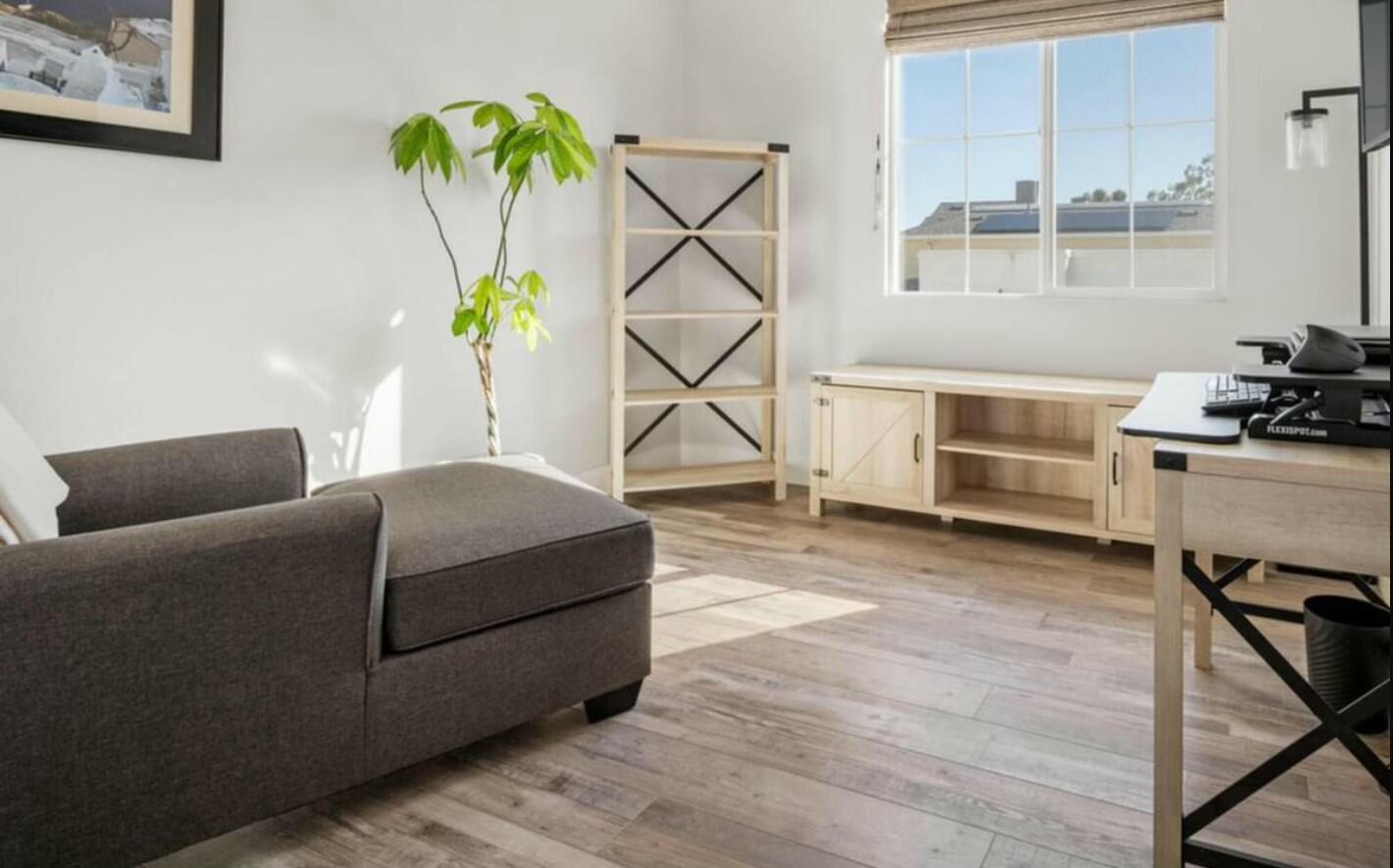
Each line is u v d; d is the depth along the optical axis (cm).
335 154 285
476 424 344
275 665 146
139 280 236
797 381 427
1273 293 326
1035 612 267
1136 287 361
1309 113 288
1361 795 169
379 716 160
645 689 217
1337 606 207
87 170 224
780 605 274
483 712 176
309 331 281
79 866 130
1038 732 194
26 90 210
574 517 193
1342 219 313
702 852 153
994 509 341
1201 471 133
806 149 414
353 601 154
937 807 166
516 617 179
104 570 128
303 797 152
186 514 191
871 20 396
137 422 238
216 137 250
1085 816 163
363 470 301
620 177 375
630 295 420
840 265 411
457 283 331
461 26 327
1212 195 346
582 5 380
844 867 149
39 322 217
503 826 161
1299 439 139
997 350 379
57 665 126
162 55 236
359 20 290
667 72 429
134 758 133
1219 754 184
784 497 408
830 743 190
